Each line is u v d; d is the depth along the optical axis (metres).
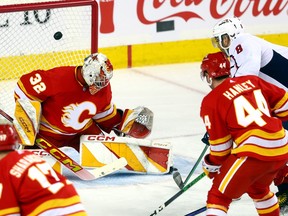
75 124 12.76
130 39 20.97
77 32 17.50
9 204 6.96
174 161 14.22
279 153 9.65
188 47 21.89
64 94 12.45
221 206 9.68
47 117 12.70
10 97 16.17
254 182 9.93
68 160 12.52
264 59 12.31
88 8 17.50
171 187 12.90
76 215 7.07
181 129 16.41
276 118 9.83
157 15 21.11
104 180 13.16
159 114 17.47
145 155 13.45
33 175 7.01
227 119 9.57
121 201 12.22
